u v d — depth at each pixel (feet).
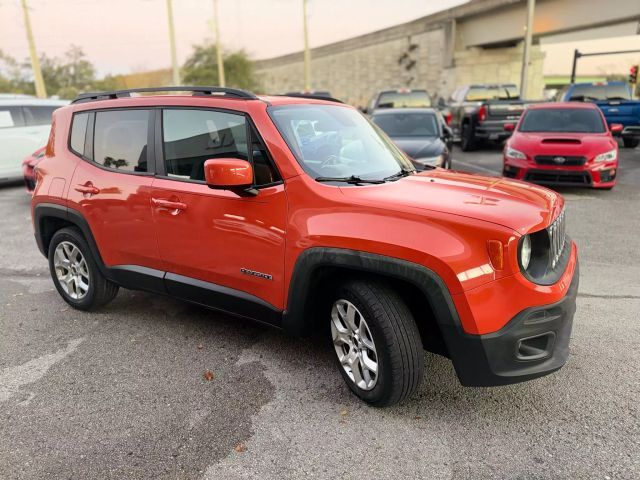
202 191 11.41
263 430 9.45
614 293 15.57
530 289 8.69
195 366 11.82
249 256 10.86
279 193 10.30
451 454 8.70
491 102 52.85
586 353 11.92
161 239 12.35
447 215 8.82
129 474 8.41
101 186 13.33
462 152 55.83
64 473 8.46
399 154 13.09
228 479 8.25
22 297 16.52
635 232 22.35
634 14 105.09
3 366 12.02
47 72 171.73
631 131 50.65
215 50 191.52
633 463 8.38
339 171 10.80
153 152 12.42
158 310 15.17
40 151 30.25
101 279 14.40
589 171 29.43
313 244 9.73
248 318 11.54
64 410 10.21
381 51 188.75
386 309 9.20
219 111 11.40
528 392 10.44
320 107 12.49
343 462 8.57
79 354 12.52
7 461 8.77
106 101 13.64
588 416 9.62
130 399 10.54
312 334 10.98
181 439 9.25
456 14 148.25
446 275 8.55
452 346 8.81
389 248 8.91
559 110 33.78
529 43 85.15
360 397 10.14
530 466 8.39
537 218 9.02
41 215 14.87
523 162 30.50
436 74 164.45
